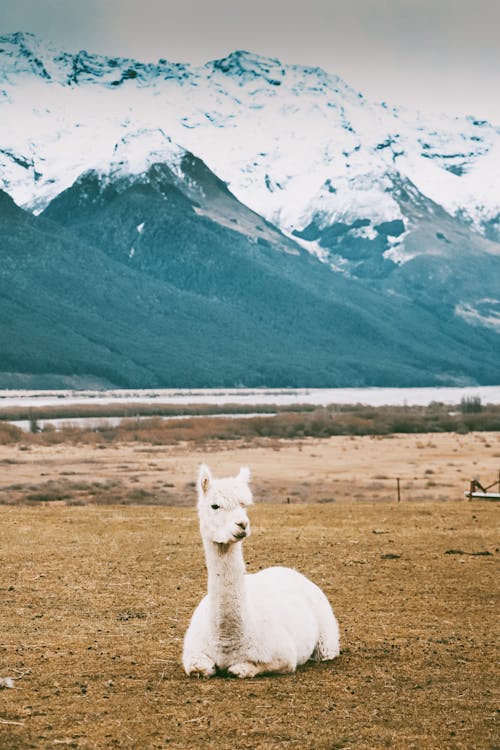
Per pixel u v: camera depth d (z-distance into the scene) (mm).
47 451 96438
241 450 95812
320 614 13555
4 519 30328
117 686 12195
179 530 27719
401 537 25875
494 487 56562
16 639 14945
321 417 140000
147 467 76375
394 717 10977
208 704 11359
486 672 12875
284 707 11258
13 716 11031
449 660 13492
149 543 24938
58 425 149375
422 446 97875
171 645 14453
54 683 12398
